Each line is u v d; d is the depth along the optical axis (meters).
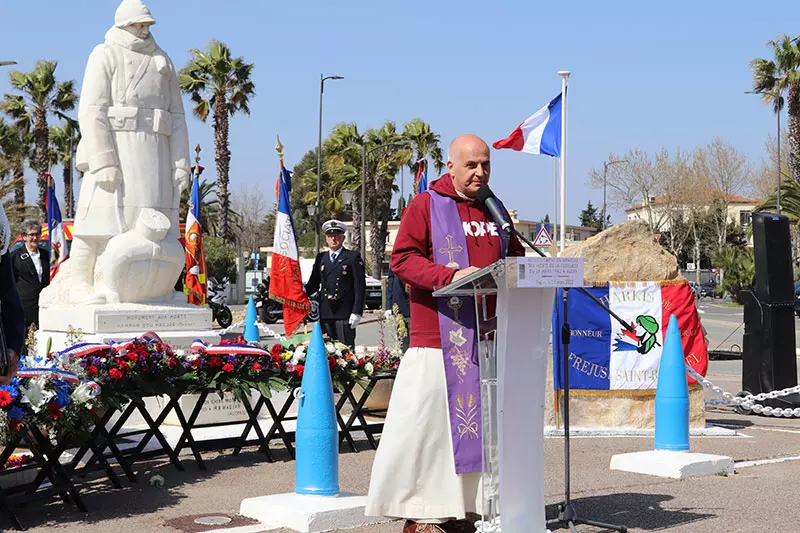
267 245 85.94
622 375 10.52
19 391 6.28
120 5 12.08
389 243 71.81
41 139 54.91
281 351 8.87
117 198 11.80
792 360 12.17
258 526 6.25
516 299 4.88
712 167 72.62
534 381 4.98
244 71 53.00
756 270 12.34
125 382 7.54
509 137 13.09
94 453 7.41
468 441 5.12
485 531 5.09
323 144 55.34
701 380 10.61
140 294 11.87
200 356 8.16
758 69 54.53
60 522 6.35
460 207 5.41
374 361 9.51
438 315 5.20
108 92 11.81
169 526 6.24
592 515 6.54
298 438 6.63
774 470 8.35
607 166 72.88
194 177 17.47
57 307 11.89
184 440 8.23
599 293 10.57
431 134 53.25
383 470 5.16
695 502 6.96
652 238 10.91
